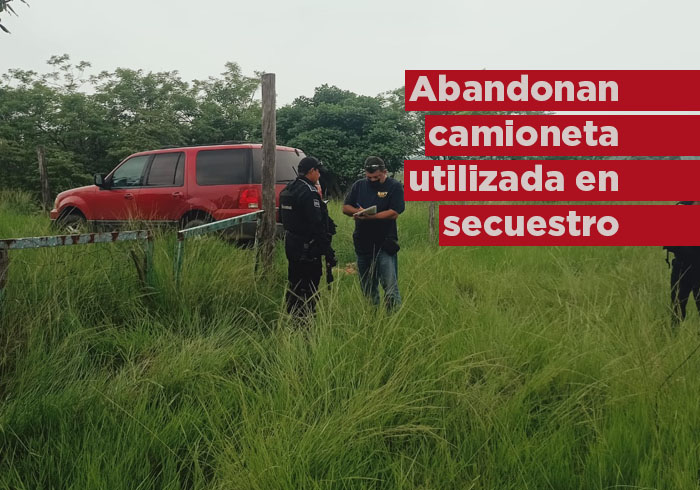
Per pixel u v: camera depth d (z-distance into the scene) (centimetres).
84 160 2312
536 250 795
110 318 428
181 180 852
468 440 264
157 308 456
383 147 2764
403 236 1000
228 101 3284
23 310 378
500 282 558
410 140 3017
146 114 2464
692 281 447
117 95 2619
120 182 916
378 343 350
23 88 2411
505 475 238
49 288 416
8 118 2347
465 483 233
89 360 362
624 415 280
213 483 234
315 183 466
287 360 326
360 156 2748
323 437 249
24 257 455
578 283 555
